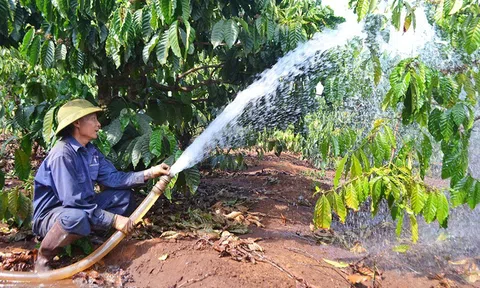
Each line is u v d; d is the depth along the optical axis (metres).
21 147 3.64
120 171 3.42
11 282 2.78
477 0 2.67
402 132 3.81
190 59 4.44
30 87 3.94
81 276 2.89
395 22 3.07
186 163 3.25
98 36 3.59
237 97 4.46
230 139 4.79
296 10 4.34
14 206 3.39
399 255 3.46
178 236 3.31
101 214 2.93
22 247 3.33
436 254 3.53
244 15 4.20
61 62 3.71
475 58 3.32
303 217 4.29
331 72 4.03
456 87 2.71
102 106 4.05
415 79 2.62
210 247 3.13
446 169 2.87
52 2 3.09
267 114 4.78
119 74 4.15
